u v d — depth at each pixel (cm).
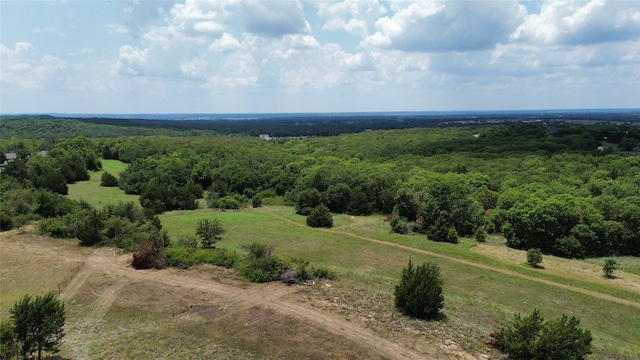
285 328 2072
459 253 4247
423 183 6059
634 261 4206
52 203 4659
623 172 6481
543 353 1736
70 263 3159
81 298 2500
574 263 4106
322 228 5434
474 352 1888
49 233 3950
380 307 2370
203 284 2700
